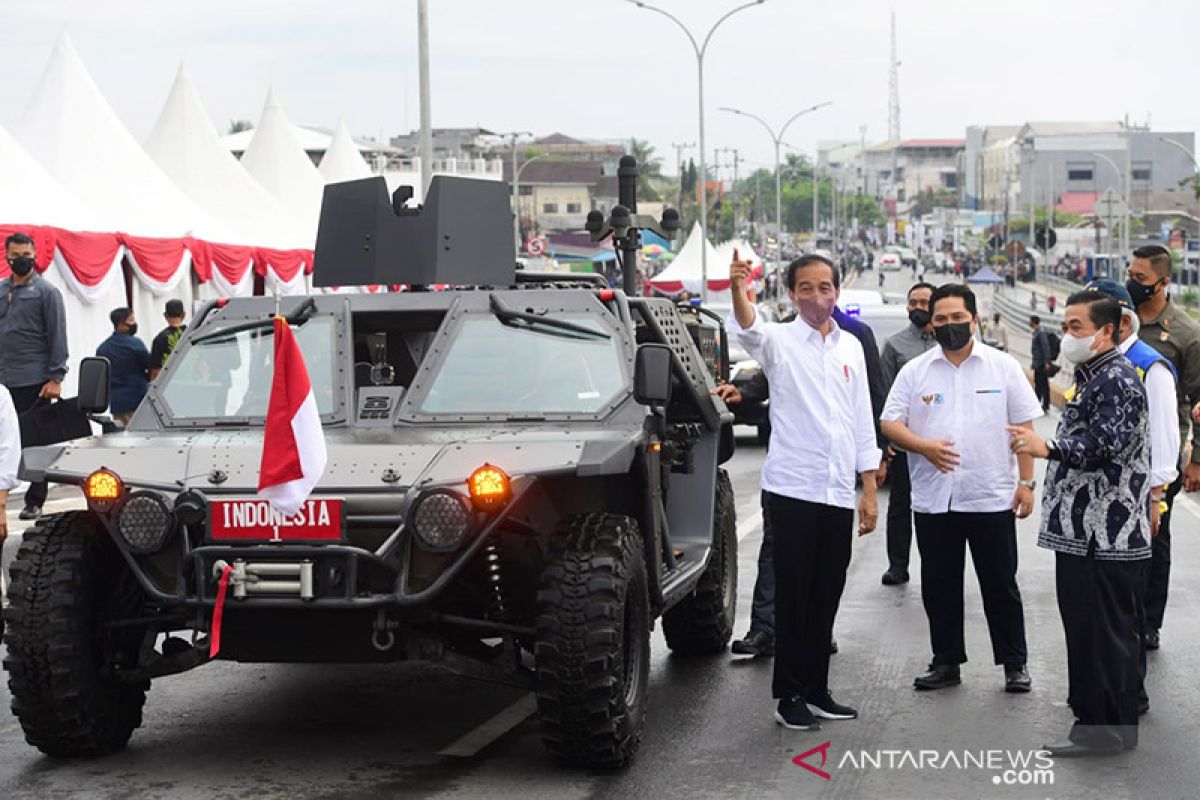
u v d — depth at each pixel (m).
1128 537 7.62
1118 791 7.03
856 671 9.52
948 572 9.05
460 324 8.46
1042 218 168.00
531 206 143.25
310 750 7.76
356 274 9.27
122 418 18.67
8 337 14.80
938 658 9.09
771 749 7.74
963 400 8.91
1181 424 9.92
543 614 7.08
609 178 145.62
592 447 7.28
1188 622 10.92
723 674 9.49
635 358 7.72
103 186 22.72
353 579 6.93
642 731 7.54
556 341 8.36
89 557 7.44
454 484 7.02
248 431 8.15
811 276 8.08
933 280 136.50
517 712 8.57
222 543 7.02
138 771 7.38
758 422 10.49
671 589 8.23
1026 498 8.75
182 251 22.53
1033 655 9.91
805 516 8.08
